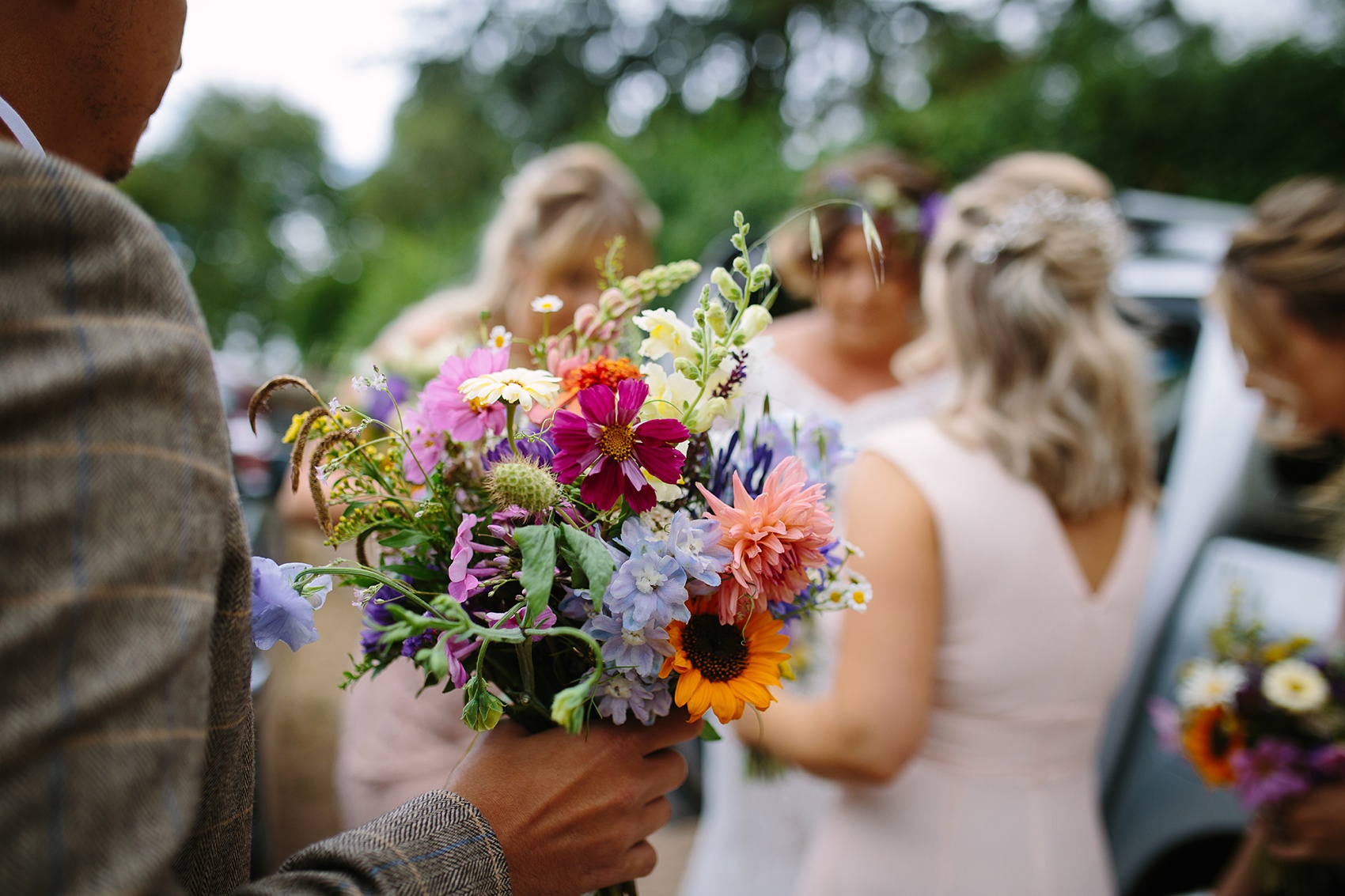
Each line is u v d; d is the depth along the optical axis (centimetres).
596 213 196
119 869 45
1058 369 129
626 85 1625
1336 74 632
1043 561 126
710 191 648
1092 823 140
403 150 1753
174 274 57
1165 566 208
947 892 130
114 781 46
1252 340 155
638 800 79
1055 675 129
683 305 310
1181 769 190
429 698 155
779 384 246
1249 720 151
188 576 53
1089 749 140
